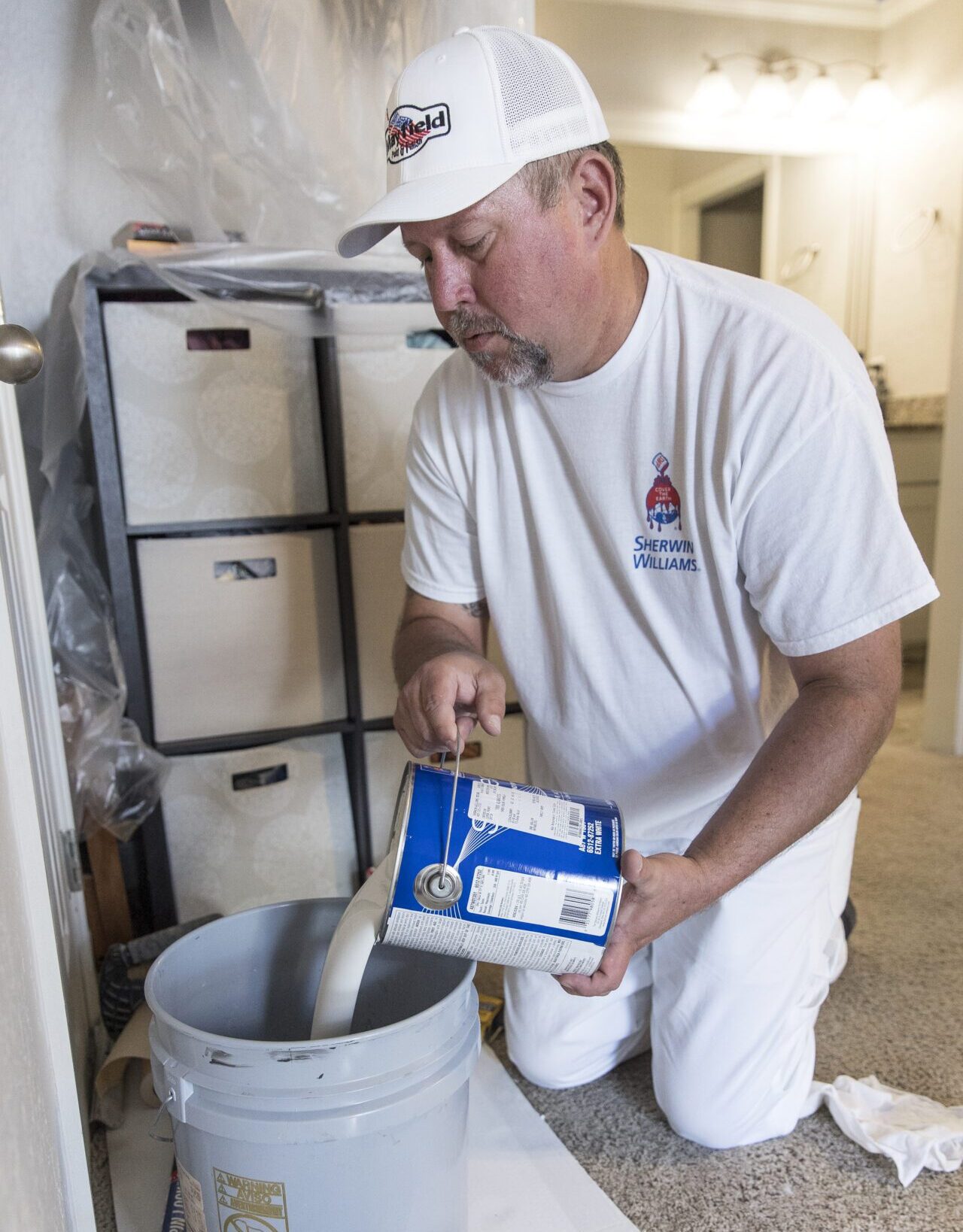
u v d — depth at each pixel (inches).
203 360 54.1
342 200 57.2
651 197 125.2
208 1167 27.9
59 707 53.6
